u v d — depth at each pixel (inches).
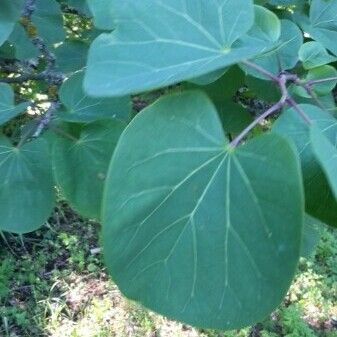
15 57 13.1
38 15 12.9
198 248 6.2
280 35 8.6
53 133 8.5
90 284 31.1
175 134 6.3
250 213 6.0
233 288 6.1
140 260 6.2
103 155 8.2
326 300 31.4
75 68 12.7
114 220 6.1
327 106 8.8
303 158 6.8
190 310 6.1
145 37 6.7
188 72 5.9
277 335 28.8
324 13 10.3
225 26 6.9
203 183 6.2
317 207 6.9
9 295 30.1
